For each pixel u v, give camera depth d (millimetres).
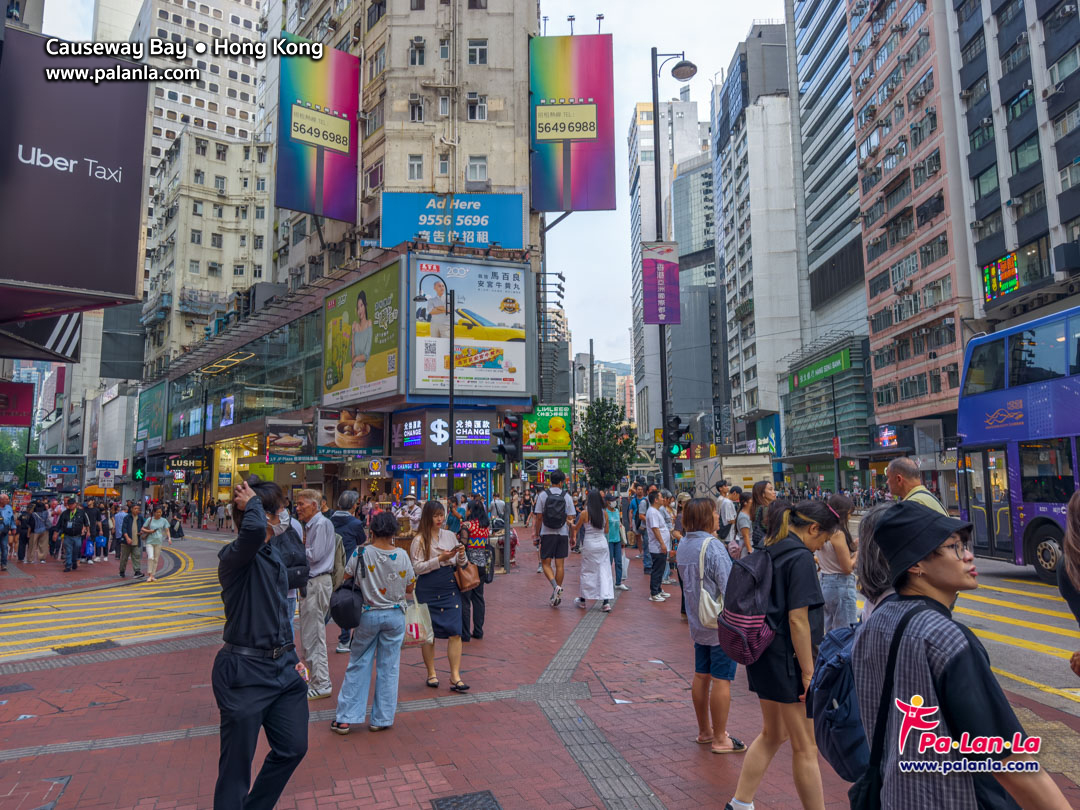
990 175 36000
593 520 10430
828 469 62031
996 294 34094
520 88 33219
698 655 4902
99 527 22391
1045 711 5555
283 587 3562
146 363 68375
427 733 5152
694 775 4344
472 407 27828
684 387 113188
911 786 1819
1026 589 12047
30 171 12469
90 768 4578
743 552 8602
